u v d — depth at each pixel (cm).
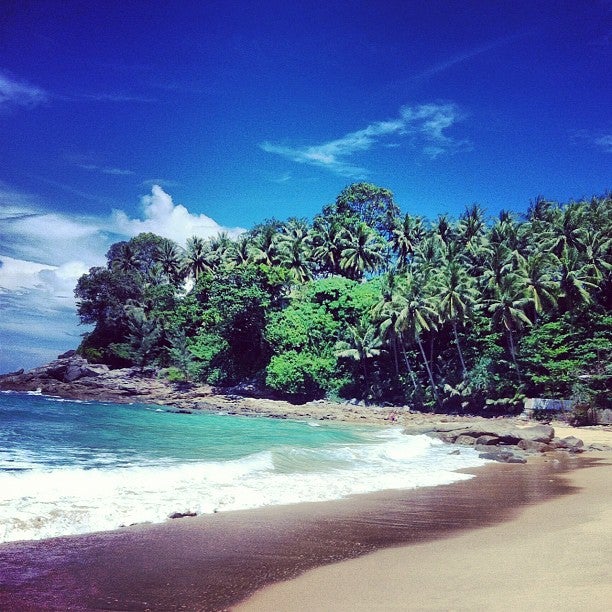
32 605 594
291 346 6388
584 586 620
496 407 5631
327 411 5388
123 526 955
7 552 784
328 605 600
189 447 2212
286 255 7806
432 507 1254
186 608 597
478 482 1722
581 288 5419
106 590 648
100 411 4153
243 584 679
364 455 2281
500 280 5850
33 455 1766
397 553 838
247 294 6369
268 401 5816
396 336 6162
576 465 2295
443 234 7644
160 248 8756
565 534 926
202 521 1022
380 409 5762
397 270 7325
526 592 611
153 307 7725
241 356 6731
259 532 954
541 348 5391
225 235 8925
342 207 8819
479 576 691
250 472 1605
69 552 795
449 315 5806
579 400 4778
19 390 6062
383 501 1316
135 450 2034
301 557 807
